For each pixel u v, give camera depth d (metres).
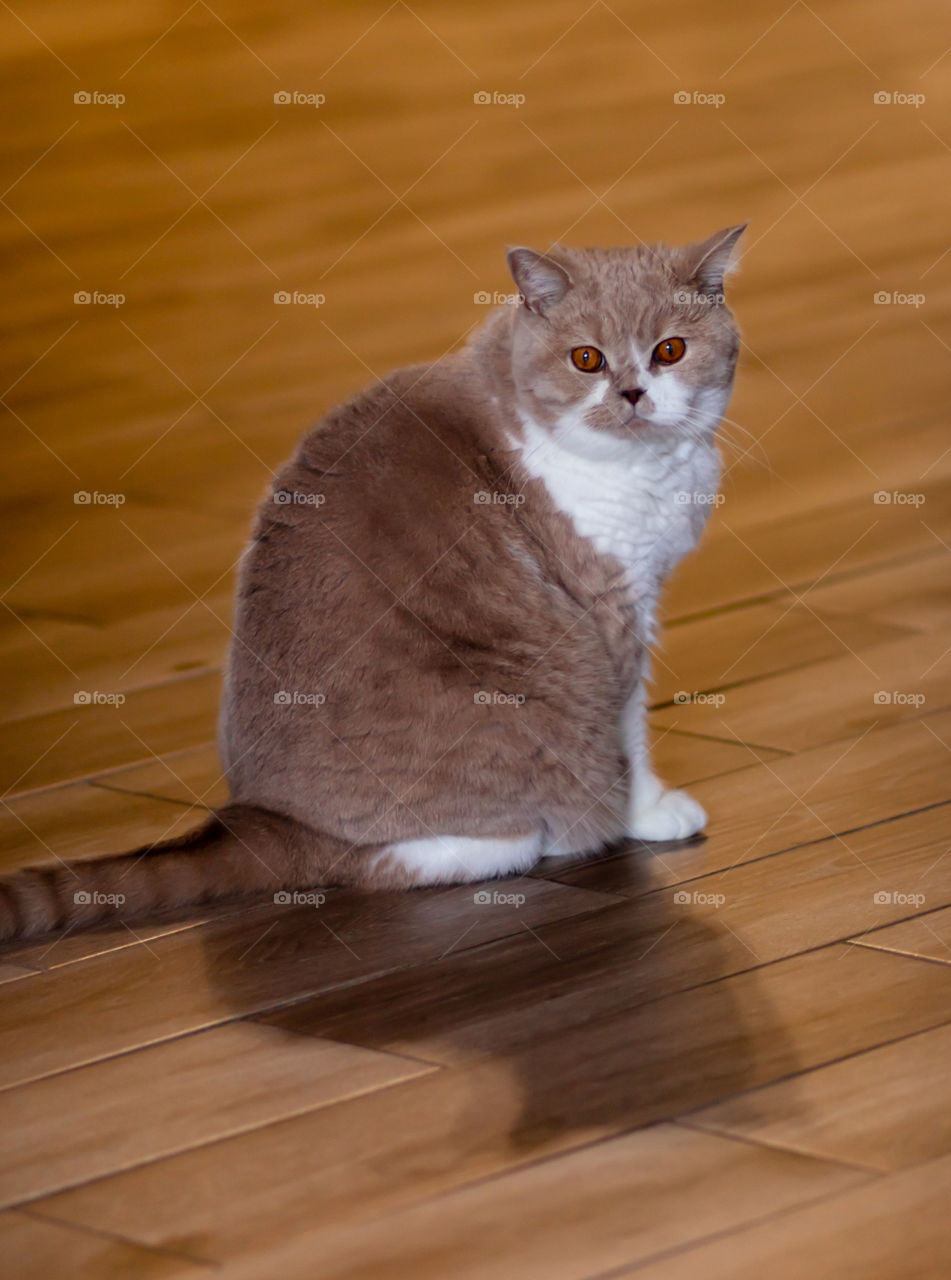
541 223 4.31
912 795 1.84
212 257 4.25
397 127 5.02
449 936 1.58
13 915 1.60
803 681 2.19
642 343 1.69
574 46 5.52
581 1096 1.27
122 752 2.10
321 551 1.67
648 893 1.65
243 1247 1.11
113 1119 1.28
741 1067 1.30
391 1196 1.16
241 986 1.50
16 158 4.87
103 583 2.69
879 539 2.72
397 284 3.99
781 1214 1.11
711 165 4.69
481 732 1.66
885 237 4.25
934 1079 1.27
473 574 1.68
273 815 1.69
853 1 5.89
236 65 5.38
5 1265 1.10
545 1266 1.07
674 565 1.83
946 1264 1.06
